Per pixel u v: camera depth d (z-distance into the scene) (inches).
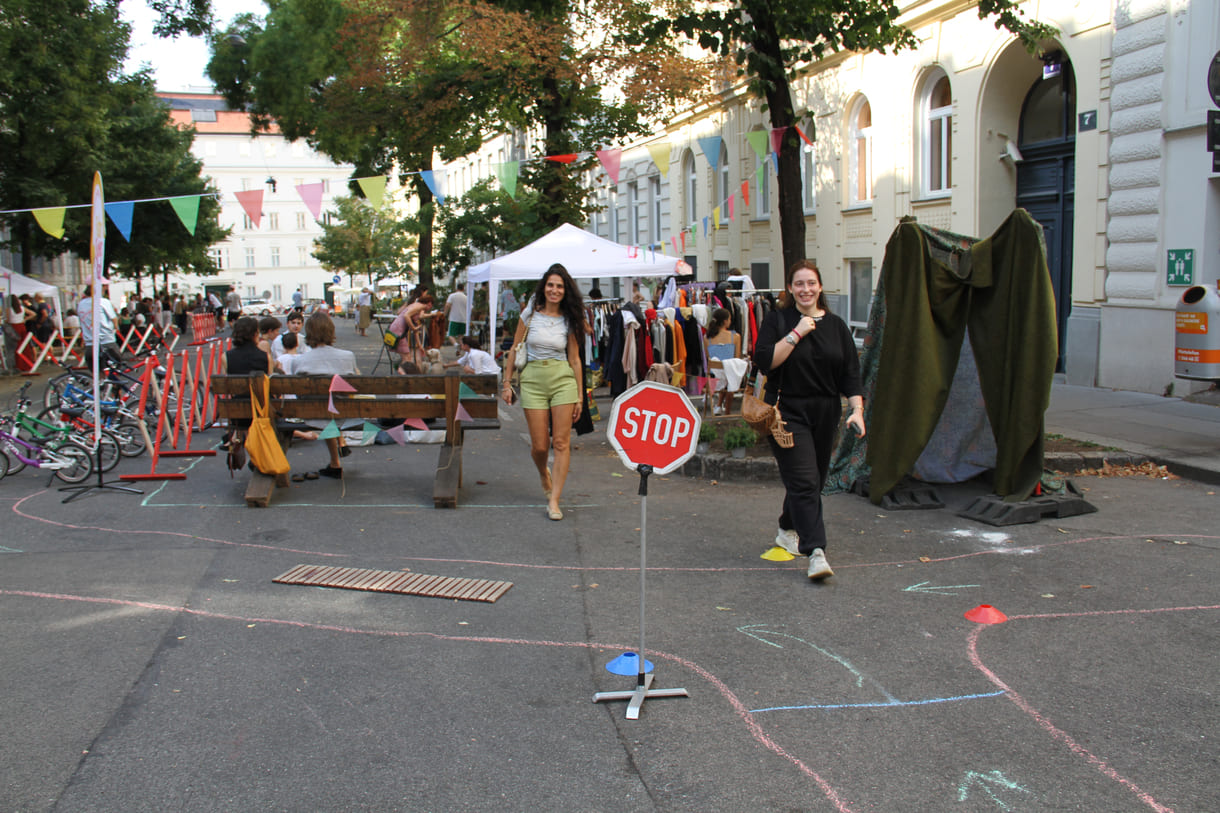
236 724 148.4
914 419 279.4
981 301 283.3
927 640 180.2
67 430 346.9
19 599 207.9
